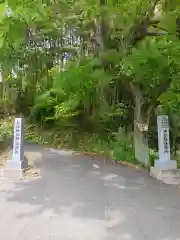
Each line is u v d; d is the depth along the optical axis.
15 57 8.20
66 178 6.45
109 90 8.71
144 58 6.12
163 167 6.48
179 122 9.10
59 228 3.81
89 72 6.98
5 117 12.35
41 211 4.43
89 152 9.98
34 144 11.61
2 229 3.77
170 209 4.54
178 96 7.68
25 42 7.62
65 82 7.16
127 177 6.61
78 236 3.57
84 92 8.05
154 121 9.21
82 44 8.46
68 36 8.27
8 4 5.73
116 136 10.16
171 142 9.43
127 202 4.87
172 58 6.36
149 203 4.82
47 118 11.44
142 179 6.43
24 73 9.59
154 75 6.48
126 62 6.44
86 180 6.31
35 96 11.21
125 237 3.54
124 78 7.63
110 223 3.97
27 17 6.02
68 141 11.34
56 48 8.80
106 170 7.32
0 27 5.90
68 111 10.36
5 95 11.49
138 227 3.85
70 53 8.92
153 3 6.46
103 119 10.35
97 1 6.10
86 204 4.76
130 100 9.14
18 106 12.11
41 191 5.46
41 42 8.41
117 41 7.59
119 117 10.07
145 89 7.98
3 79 10.69
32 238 3.51
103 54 7.02
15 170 6.57
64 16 6.75
